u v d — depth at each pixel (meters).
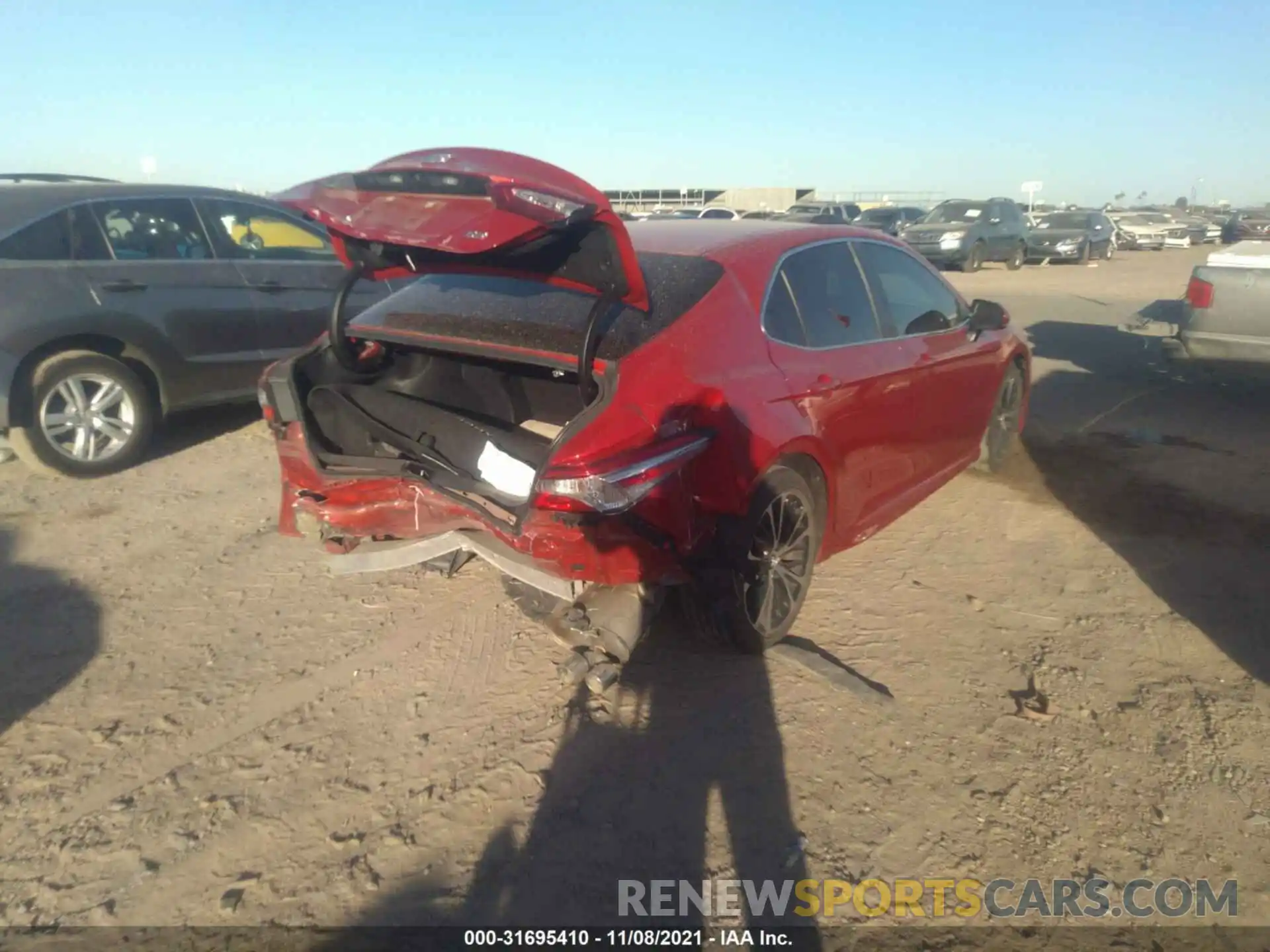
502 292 3.78
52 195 5.96
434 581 4.61
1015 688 3.67
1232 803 3.03
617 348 3.23
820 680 3.69
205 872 2.77
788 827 2.92
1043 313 15.20
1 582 4.59
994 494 5.81
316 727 3.45
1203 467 6.36
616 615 3.39
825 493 4.00
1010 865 2.79
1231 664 3.84
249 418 7.58
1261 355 7.40
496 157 3.08
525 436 3.92
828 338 4.09
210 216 6.66
